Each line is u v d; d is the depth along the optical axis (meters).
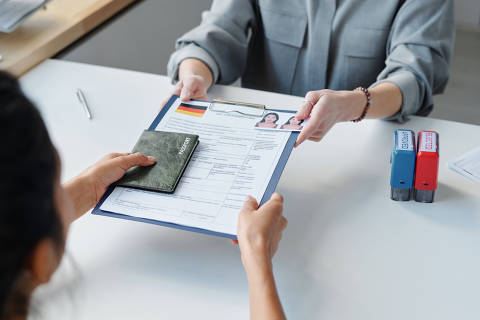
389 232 0.78
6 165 0.35
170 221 0.73
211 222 0.72
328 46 1.22
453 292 0.69
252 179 0.77
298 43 1.26
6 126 0.36
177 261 0.74
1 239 0.35
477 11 2.71
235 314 0.66
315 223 0.80
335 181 0.88
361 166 0.91
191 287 0.70
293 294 0.69
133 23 1.66
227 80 1.25
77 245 0.77
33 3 1.31
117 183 0.79
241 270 0.72
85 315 0.66
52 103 1.12
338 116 0.91
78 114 1.08
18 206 0.35
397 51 1.10
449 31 1.13
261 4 1.27
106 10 1.47
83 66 1.25
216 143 0.86
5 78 0.39
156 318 0.66
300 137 0.82
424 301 0.68
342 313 0.66
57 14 1.40
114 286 0.71
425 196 0.82
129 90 1.15
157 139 0.85
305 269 0.72
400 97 1.00
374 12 1.17
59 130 1.03
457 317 0.66
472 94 2.33
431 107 1.10
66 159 0.95
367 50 1.21
